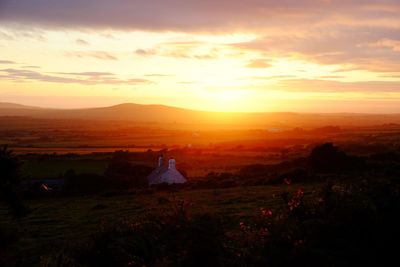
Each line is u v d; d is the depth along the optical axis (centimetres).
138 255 1174
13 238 1744
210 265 967
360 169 5403
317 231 1030
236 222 1838
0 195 1516
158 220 1305
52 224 2873
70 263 1212
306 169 5381
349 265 969
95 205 3844
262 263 938
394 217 1078
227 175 6178
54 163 8206
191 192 4509
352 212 1079
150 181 5981
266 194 3666
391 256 1006
